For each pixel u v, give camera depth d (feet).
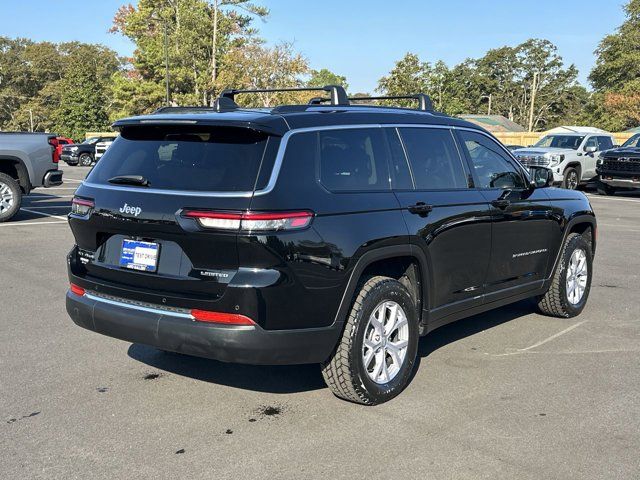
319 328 13.09
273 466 11.60
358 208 13.80
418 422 13.48
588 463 11.82
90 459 11.79
